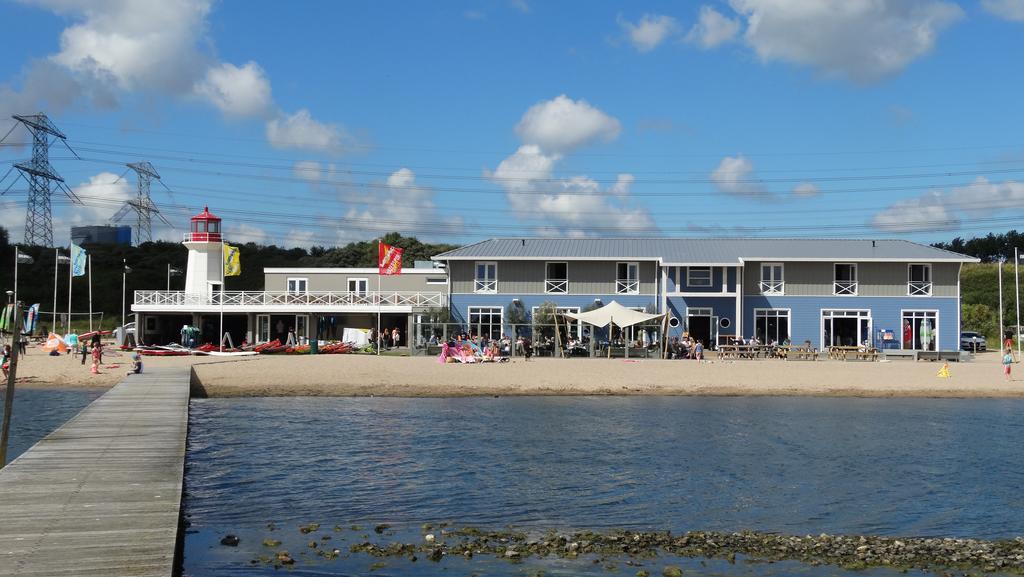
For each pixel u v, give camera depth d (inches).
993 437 977.5
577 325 2210.9
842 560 526.0
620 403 1277.1
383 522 605.9
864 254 2245.3
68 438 764.6
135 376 1390.3
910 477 766.5
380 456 841.5
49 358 1823.3
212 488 702.5
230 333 2431.1
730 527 606.5
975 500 685.9
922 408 1242.0
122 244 4015.8
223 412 1154.7
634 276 2260.1
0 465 705.6
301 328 2388.0
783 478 759.7
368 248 4207.7
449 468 788.6
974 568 513.3
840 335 2215.8
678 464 816.3
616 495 693.3
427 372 1563.7
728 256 2252.7
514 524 606.2
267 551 529.3
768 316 2224.4
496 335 2271.2
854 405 1275.8
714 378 1519.4
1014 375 1627.7
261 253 4153.5
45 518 492.1
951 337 2191.2
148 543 445.1
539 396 1363.2
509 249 2357.3
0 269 3297.2
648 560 521.7
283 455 842.8
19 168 3690.9
